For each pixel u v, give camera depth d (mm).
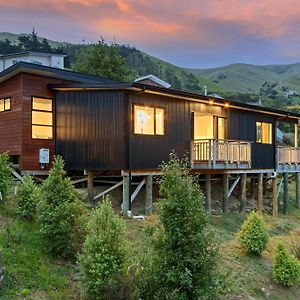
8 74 13836
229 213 16516
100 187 14758
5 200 10359
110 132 13445
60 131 14133
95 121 13648
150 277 6152
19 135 13719
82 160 13758
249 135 18766
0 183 10180
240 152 16797
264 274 10633
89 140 13695
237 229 14391
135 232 11008
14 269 7172
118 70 30703
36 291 6809
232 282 8367
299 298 10023
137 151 13578
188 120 15609
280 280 10250
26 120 13703
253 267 10883
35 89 13930
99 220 7215
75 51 84688
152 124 14219
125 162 13227
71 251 8156
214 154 15188
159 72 90875
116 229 7156
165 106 14703
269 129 20078
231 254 11414
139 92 13484
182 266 6086
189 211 6238
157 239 6352
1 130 14656
